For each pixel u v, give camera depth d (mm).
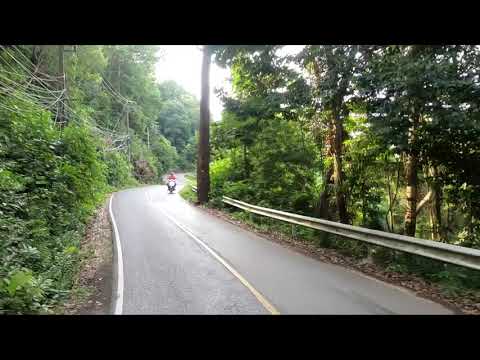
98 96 51344
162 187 46062
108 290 7527
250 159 24344
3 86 15305
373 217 15961
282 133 20375
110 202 24734
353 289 7340
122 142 54625
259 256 10297
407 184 12797
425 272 8039
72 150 15867
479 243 11727
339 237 11617
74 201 14602
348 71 10984
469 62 8820
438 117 9047
